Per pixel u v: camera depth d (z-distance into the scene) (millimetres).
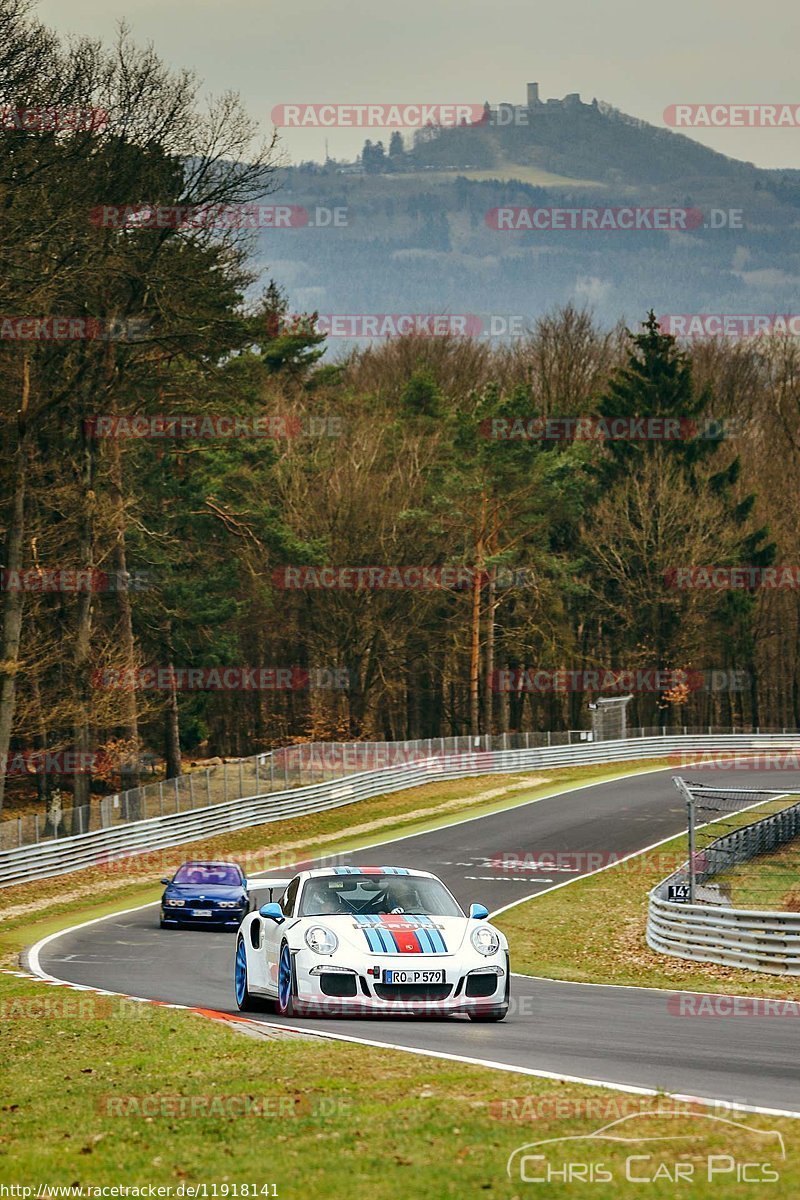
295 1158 29141
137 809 161750
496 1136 30391
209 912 111250
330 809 193625
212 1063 42125
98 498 162500
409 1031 48656
